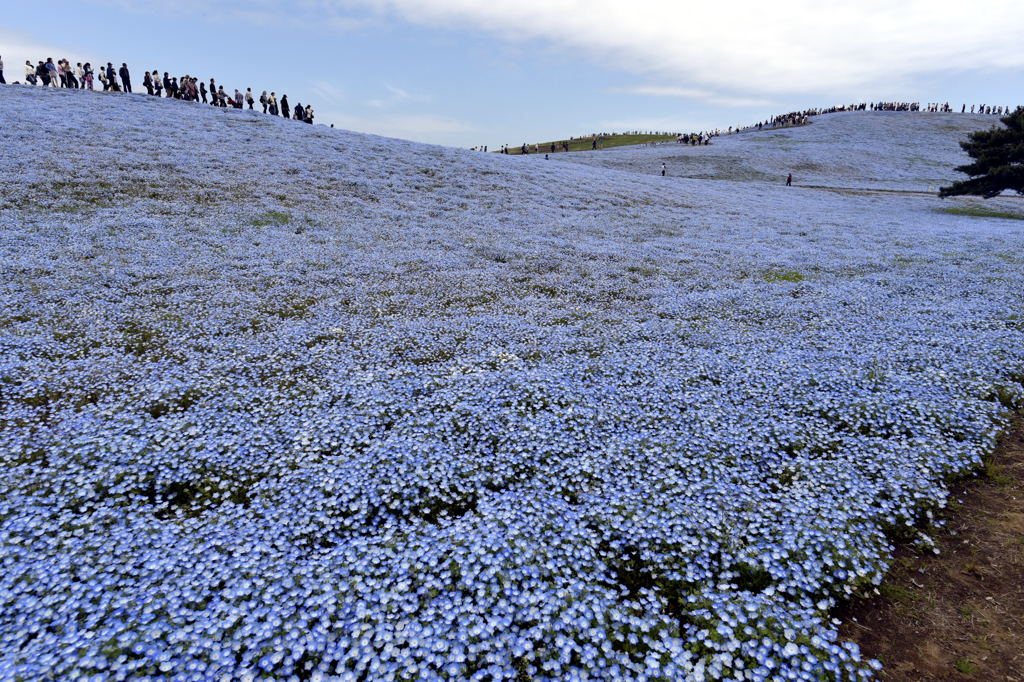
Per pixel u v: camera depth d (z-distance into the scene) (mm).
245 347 13430
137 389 10898
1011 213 45031
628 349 13930
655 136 126312
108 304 15836
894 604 6219
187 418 9625
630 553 6801
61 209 23703
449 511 7703
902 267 24422
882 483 7992
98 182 27094
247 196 28953
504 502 7473
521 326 15844
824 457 8969
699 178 64250
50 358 12547
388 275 20938
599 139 125000
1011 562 6734
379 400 10406
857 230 35188
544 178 43938
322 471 8156
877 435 9695
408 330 15156
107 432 8938
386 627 5324
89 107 40500
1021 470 8727
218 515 7262
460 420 9703
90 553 6301
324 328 15148
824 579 6168
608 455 8656
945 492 7961
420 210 31375
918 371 12156
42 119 35438
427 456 8477
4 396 10734
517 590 5824
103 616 5457
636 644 5488
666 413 10242
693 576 6219
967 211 46250
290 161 36188
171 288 17625
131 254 20219
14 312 14633
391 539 6695
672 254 26672
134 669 4832
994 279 21406
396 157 42375
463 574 5945
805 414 10469
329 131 47656
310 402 10539
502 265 23312
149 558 6258
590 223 32750
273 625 5285
